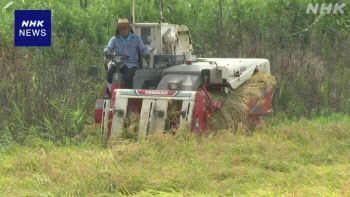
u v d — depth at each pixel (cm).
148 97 2505
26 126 2664
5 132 2630
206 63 2762
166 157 2180
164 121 2470
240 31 4434
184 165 2055
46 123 2675
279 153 2220
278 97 3409
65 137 2566
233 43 4228
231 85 2705
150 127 2455
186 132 2409
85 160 2136
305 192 1764
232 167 2064
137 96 2520
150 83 2680
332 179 1916
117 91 2558
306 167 2064
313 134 2584
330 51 4366
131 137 2484
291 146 2327
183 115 2445
